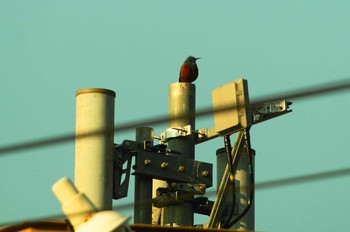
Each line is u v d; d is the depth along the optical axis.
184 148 21.27
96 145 20.12
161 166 21.06
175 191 21.06
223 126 20.06
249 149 19.98
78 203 14.66
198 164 21.28
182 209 21.05
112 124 20.31
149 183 21.05
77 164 20.14
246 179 21.89
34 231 16.77
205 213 21.31
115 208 15.21
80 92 20.44
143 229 17.88
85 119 20.23
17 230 16.88
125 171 20.81
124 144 20.84
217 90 20.19
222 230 17.88
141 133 21.12
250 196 20.00
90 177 20.03
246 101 19.94
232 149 20.25
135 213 21.03
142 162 20.92
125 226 14.69
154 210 21.33
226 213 21.52
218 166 22.22
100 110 20.28
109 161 20.20
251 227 21.77
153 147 21.11
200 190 21.12
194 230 17.89
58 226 16.73
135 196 21.05
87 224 14.58
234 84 20.05
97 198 20.03
